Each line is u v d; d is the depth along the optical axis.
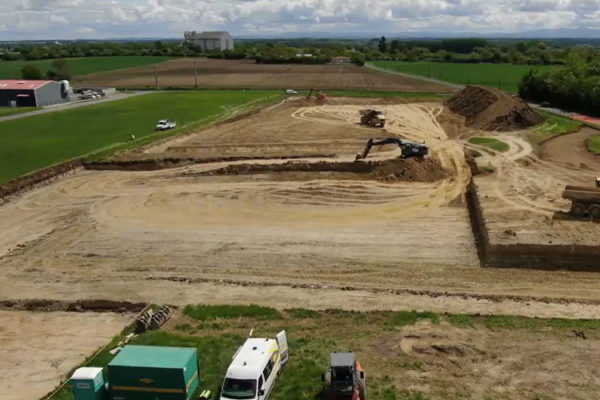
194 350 22.11
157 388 21.03
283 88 124.75
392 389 21.89
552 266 32.44
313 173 52.03
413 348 24.62
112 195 47.94
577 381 22.09
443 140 64.00
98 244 37.75
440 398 21.33
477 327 26.08
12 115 88.62
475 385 22.05
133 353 21.86
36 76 142.50
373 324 26.88
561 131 65.81
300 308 28.62
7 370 24.61
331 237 37.84
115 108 95.88
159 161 56.12
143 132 72.12
